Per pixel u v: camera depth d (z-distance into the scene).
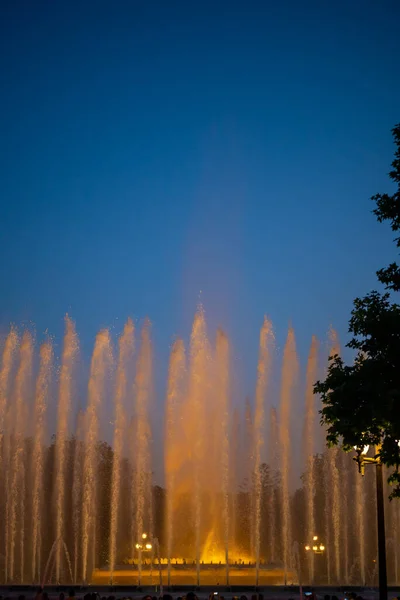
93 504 67.44
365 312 22.81
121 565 54.91
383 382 21.23
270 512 74.56
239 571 49.06
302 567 67.00
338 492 73.25
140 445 63.91
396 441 21.94
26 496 66.69
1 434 65.00
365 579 68.62
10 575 64.38
